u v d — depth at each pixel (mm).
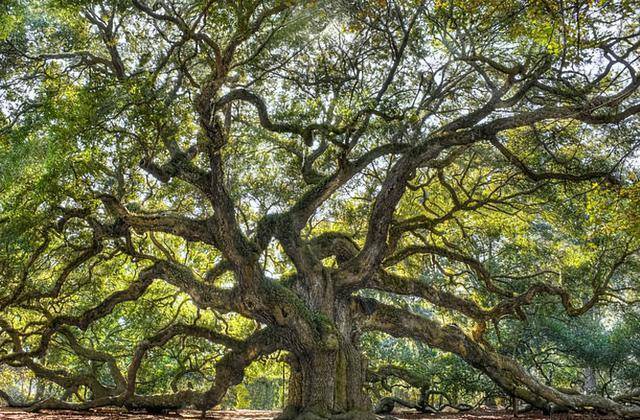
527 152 23047
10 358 23297
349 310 21281
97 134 16391
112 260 27094
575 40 14891
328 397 18547
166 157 22156
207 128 16547
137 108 16172
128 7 20109
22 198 18078
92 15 20750
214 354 29344
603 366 36219
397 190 19234
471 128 18547
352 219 26406
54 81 20016
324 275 20609
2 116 21031
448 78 22203
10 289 20688
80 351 24234
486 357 23391
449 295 23219
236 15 15602
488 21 16156
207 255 27359
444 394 29359
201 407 21406
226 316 30500
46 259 22172
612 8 15422
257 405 47781
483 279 23906
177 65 19156
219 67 15539
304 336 18781
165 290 29719
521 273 31234
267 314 18984
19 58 21734
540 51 19219
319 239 22203
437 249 23484
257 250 18766
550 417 23484
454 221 26703
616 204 17797
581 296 32781
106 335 34156
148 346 22062
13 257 19953
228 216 18188
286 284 20766
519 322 34594
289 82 22031
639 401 26562
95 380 24156
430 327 22641
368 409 19078
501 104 19469
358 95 18750
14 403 25562
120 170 18750
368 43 21172
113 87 17188
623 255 23516
